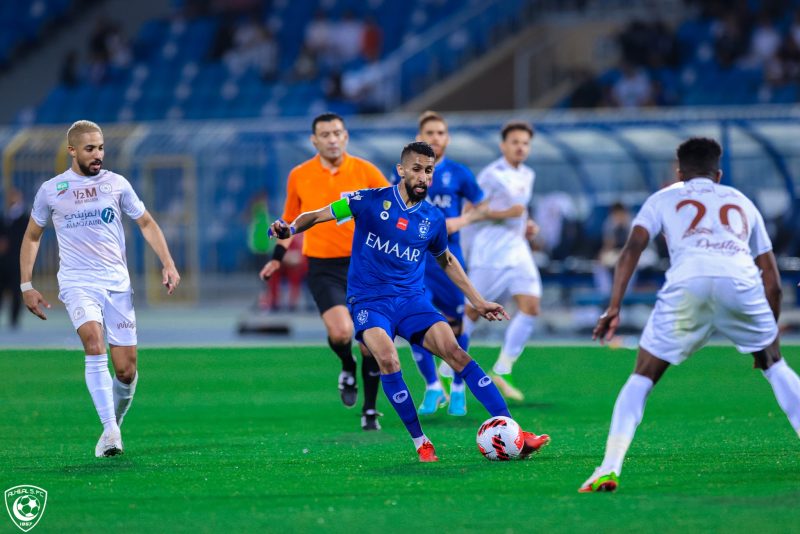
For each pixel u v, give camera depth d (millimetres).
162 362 49281
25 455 26969
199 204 85688
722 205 21625
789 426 30219
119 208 26703
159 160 84812
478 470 24062
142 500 21406
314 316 75375
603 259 65125
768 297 21922
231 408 35938
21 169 84250
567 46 100562
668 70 92312
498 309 25891
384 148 71688
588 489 21359
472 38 100688
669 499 20672
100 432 30953
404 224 25391
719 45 91875
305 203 32938
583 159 73688
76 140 26062
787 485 21891
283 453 26984
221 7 115375
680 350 21344
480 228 37438
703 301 21172
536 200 78000
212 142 83312
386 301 25766
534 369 45406
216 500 21344
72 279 26250
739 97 88188
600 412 34125
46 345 58031
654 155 71625
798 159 70875
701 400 35969
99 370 26234
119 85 109438
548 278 65562
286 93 100750
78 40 120562
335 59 104250
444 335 25516
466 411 34531
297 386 41312
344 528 18953
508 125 37781
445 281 34812
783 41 90938
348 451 27156
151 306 86562
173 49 111562
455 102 96938
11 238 70438
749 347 21672
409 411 25297
